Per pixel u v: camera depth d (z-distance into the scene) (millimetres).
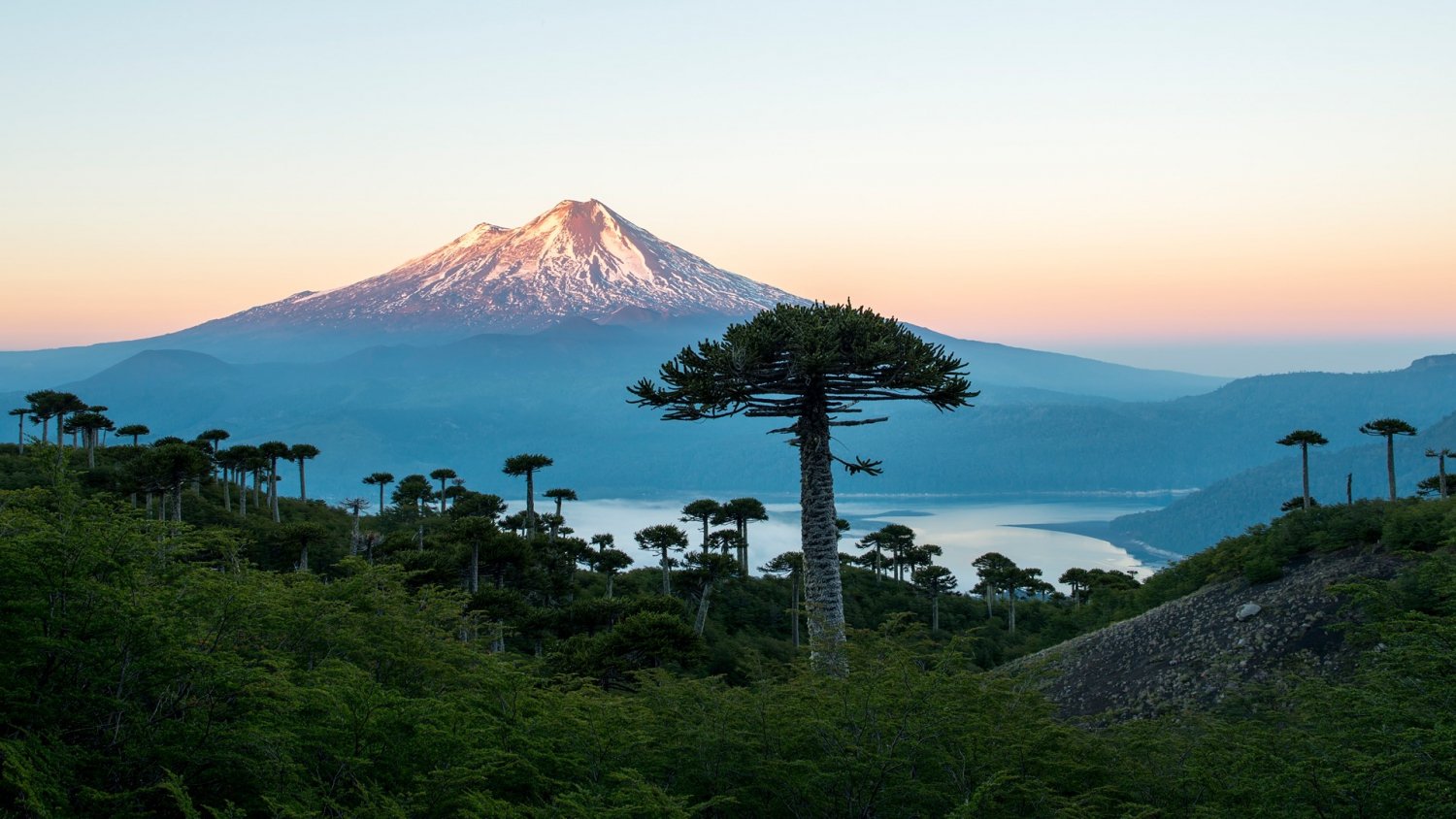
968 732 9523
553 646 27656
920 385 14484
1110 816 9789
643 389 14875
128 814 6688
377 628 11188
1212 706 19859
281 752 7328
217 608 8633
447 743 8148
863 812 8930
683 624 25250
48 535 7500
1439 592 12750
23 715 7000
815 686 10312
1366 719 9906
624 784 8539
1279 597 22938
